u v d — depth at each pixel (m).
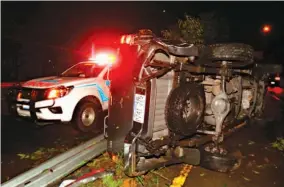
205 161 4.41
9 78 22.72
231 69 4.85
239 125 6.18
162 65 3.59
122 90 3.95
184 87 3.82
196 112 4.13
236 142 6.47
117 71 3.97
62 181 3.75
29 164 4.79
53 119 6.13
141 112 3.59
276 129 7.96
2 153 5.29
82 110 6.68
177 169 4.65
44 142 6.06
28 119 6.41
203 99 4.21
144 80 3.46
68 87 6.39
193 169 4.68
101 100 7.20
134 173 3.53
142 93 3.59
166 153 3.97
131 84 3.81
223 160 4.36
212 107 4.46
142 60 3.45
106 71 7.46
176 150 4.07
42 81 6.63
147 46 3.46
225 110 4.40
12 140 6.15
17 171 4.50
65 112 6.25
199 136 4.60
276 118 9.71
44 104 6.02
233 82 5.35
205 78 4.64
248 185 4.16
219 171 4.39
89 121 6.93
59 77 7.38
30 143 5.96
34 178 3.32
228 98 4.85
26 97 6.39
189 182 4.15
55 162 3.84
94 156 4.31
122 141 4.05
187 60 4.03
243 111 6.50
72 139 6.33
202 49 4.36
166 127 3.99
